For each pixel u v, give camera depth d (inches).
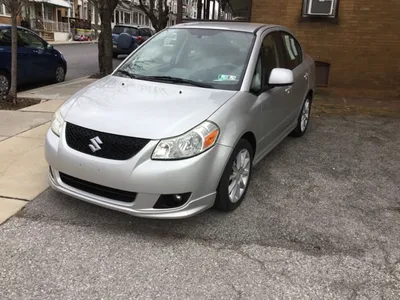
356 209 155.4
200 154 123.9
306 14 357.7
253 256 122.0
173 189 121.2
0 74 350.3
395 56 355.3
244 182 152.6
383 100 359.9
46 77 420.8
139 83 157.4
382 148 230.8
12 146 207.3
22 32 386.0
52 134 139.3
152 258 119.3
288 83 159.5
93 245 124.4
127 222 137.7
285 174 187.0
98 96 145.5
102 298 102.7
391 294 108.1
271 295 105.8
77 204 148.1
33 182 164.9
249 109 148.1
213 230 135.2
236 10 706.2
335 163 204.2
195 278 111.3
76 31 1662.2
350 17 352.8
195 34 181.2
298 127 236.2
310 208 154.3
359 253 125.8
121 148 122.7
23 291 104.0
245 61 161.9
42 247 122.3
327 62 365.7
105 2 454.3
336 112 314.8
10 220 136.3
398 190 174.9
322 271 116.3
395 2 343.0
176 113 129.9
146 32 869.8
